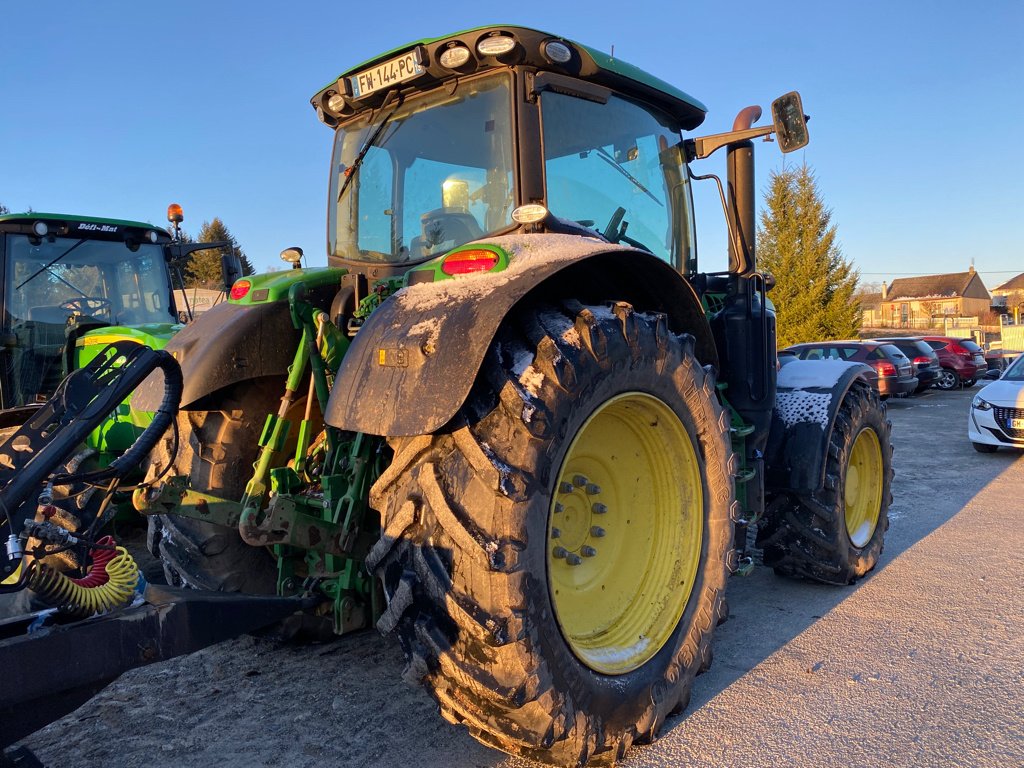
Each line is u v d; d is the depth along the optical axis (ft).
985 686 10.21
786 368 14.96
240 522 8.73
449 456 7.16
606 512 9.16
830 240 88.74
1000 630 12.15
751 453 12.42
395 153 11.00
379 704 9.87
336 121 11.90
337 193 12.04
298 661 11.22
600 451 8.99
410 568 7.16
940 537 18.01
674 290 9.70
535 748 7.43
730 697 10.02
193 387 9.75
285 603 8.07
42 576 6.58
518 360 7.46
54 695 6.12
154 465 10.14
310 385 9.55
